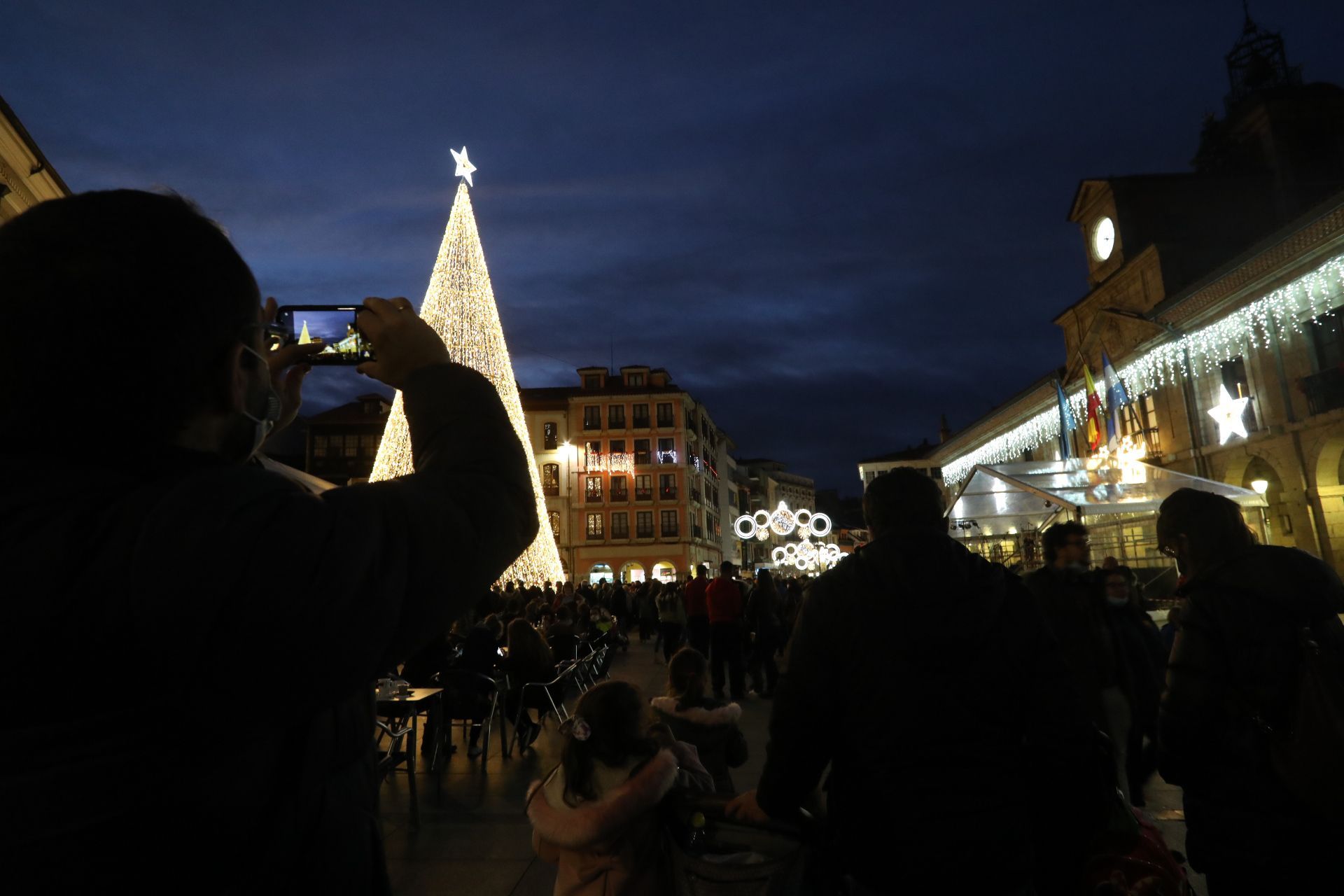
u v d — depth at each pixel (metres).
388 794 6.51
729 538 75.94
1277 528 19.25
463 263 18.67
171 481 0.72
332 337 1.14
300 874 0.73
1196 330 21.31
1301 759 2.11
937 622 2.02
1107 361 22.22
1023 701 2.06
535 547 27.38
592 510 57.84
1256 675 2.25
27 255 0.75
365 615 0.67
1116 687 4.61
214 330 0.79
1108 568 4.84
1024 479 15.73
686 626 15.19
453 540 0.76
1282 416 18.31
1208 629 2.36
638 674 15.23
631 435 58.88
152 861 0.63
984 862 1.87
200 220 0.84
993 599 2.08
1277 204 24.94
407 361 1.03
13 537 0.64
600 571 57.19
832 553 38.09
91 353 0.73
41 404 0.73
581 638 12.44
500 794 6.49
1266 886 2.19
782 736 2.12
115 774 0.62
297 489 0.76
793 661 2.15
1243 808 2.24
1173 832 4.84
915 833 1.89
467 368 1.01
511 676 8.49
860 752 2.01
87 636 0.61
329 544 0.67
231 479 0.71
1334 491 17.50
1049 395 30.45
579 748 2.75
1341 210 15.91
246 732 0.66
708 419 70.56
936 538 2.14
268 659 0.62
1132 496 14.59
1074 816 2.04
